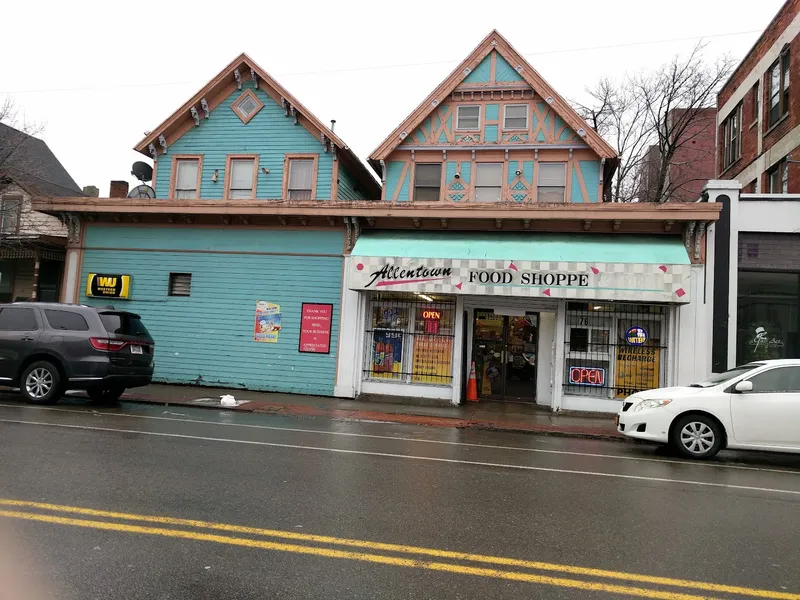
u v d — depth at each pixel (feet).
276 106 56.18
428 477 21.43
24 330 35.78
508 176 52.60
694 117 89.66
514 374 48.73
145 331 39.06
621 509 18.17
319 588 11.60
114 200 51.57
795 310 43.16
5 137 67.77
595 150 50.19
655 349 44.16
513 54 52.70
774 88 58.49
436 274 43.88
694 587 12.33
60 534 13.89
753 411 27.99
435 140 54.08
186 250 51.75
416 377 47.52
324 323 48.65
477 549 14.08
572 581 12.42
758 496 20.76
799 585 12.61
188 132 57.57
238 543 13.79
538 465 25.18
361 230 48.98
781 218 43.32
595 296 41.42
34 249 64.75
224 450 24.44
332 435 30.73
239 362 49.88
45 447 22.91
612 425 39.75
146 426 29.81
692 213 41.57
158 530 14.40
